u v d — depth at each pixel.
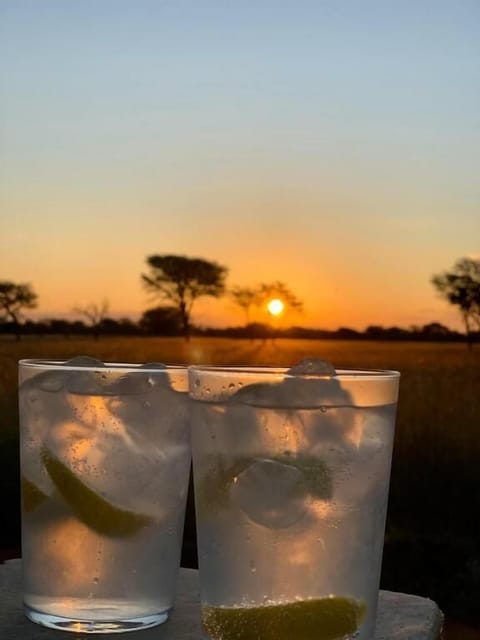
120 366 0.40
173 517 0.38
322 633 0.32
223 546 0.32
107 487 0.36
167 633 0.37
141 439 0.37
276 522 0.32
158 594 0.37
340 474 0.32
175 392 0.37
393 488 1.49
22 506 0.39
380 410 0.33
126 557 0.36
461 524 1.36
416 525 1.37
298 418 0.32
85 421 0.36
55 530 0.36
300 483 0.32
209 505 0.33
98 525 0.36
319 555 0.32
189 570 0.48
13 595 0.42
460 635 0.94
